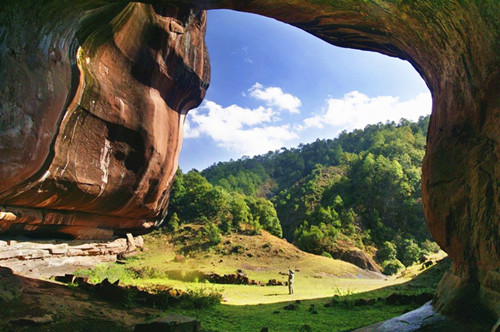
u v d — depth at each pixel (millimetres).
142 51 13430
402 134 93625
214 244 30344
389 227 59094
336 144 123750
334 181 77500
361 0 6773
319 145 128250
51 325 6094
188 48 16375
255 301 12219
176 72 15820
